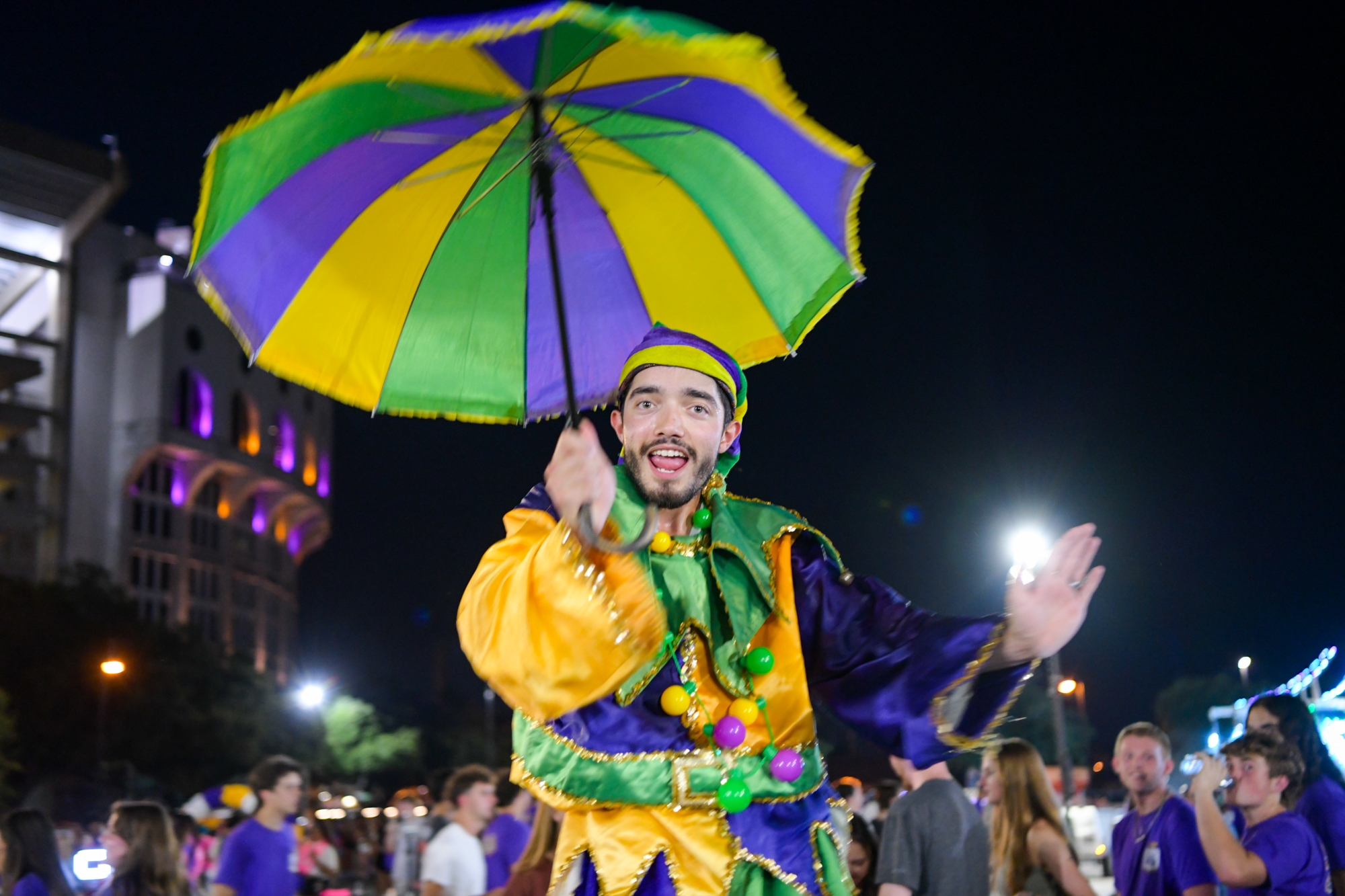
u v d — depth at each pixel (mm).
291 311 2121
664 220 2271
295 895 6844
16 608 40688
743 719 1838
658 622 1604
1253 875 4324
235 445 80312
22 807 6129
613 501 1648
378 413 2230
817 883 1813
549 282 2297
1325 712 7160
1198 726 40031
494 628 1626
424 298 2234
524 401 2311
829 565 2055
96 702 40844
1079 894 5262
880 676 1972
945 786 5070
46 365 67750
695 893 1729
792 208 2156
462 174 2150
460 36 1614
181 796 37688
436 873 6484
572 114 2086
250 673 51062
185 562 75438
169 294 73812
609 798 1768
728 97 2012
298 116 1907
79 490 69312
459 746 72188
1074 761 41969
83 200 65062
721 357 1950
